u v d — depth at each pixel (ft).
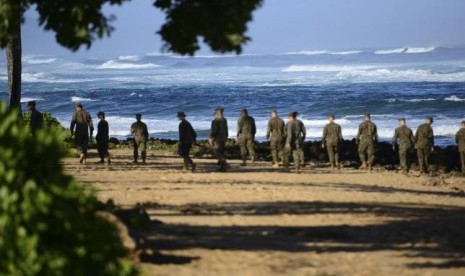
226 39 113.60
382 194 176.76
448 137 411.13
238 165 263.90
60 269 55.16
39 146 59.57
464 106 548.31
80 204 60.03
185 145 230.07
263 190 172.76
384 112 547.49
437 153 292.20
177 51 116.26
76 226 57.57
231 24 112.88
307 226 121.80
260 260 94.17
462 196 184.75
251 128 266.57
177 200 152.97
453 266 92.63
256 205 146.51
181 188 175.42
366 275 86.94
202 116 561.43
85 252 57.16
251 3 113.29
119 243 64.23
